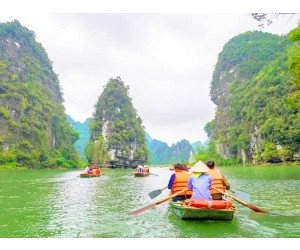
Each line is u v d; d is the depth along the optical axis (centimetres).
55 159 8662
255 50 10956
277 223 750
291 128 5797
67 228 738
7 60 9150
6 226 762
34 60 10475
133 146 10475
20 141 7875
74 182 2300
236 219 791
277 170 3638
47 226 759
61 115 10638
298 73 1917
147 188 1744
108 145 9831
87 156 9662
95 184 2089
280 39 10844
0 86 8081
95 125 10350
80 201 1194
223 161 8662
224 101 11269
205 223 748
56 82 11762
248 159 7981
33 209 1007
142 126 11831
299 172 2981
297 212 888
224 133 9744
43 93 9956
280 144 6188
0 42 9275
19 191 1602
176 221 784
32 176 3391
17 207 1050
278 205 1016
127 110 10769
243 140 7881
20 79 9331
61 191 1591
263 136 6888
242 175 2802
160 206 1030
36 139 8456
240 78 10512
